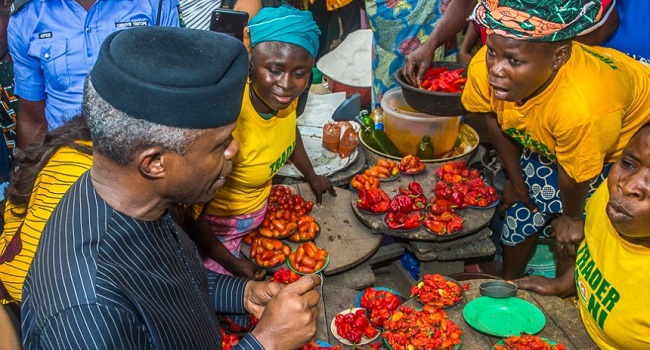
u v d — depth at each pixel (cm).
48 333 118
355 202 334
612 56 262
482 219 319
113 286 121
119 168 125
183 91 117
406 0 417
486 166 387
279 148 282
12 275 181
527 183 314
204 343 146
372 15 431
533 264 360
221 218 297
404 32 428
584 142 238
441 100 338
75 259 122
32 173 182
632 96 250
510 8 216
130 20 287
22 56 289
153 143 120
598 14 227
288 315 149
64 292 119
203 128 123
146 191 129
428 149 378
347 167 381
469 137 404
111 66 117
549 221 342
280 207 325
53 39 281
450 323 238
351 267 303
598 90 233
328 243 315
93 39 283
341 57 516
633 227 182
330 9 489
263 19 236
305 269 293
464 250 319
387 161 360
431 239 309
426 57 371
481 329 237
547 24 212
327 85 524
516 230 329
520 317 243
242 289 186
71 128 183
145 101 116
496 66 230
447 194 325
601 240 211
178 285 140
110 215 129
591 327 229
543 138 262
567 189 264
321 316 272
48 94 295
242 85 129
